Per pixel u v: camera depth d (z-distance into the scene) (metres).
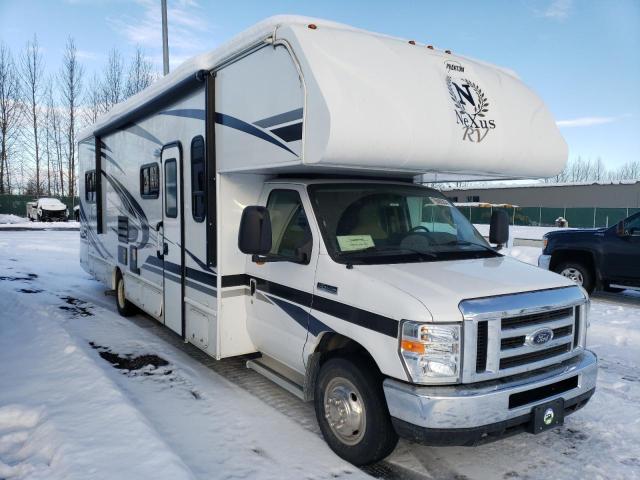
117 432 3.79
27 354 5.74
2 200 39.75
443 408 3.14
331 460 3.79
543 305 3.51
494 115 4.45
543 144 4.79
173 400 4.80
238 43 4.45
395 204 4.59
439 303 3.27
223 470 3.62
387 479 3.64
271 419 4.44
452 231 4.76
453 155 4.09
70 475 3.23
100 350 6.27
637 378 5.62
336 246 4.05
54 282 11.13
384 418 3.52
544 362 3.56
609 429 4.40
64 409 4.21
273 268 4.54
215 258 4.88
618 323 7.85
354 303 3.65
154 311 6.55
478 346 3.30
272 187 4.82
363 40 4.06
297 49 3.77
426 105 3.96
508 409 3.29
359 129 3.59
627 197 47.38
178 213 5.69
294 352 4.32
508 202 54.41
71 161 41.94
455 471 3.75
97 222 8.82
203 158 5.06
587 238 10.10
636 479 3.66
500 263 4.20
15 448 3.82
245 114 4.41
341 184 4.55
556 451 4.04
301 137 3.74
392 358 3.33
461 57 4.76
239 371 5.58
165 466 3.35
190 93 5.32
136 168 7.02
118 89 39.66
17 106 41.38
